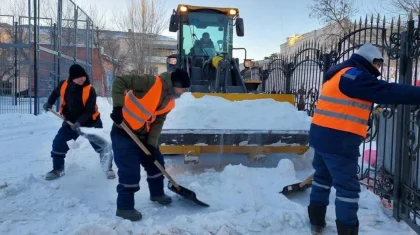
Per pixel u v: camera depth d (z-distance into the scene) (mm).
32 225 3594
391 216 4012
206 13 8570
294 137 5164
